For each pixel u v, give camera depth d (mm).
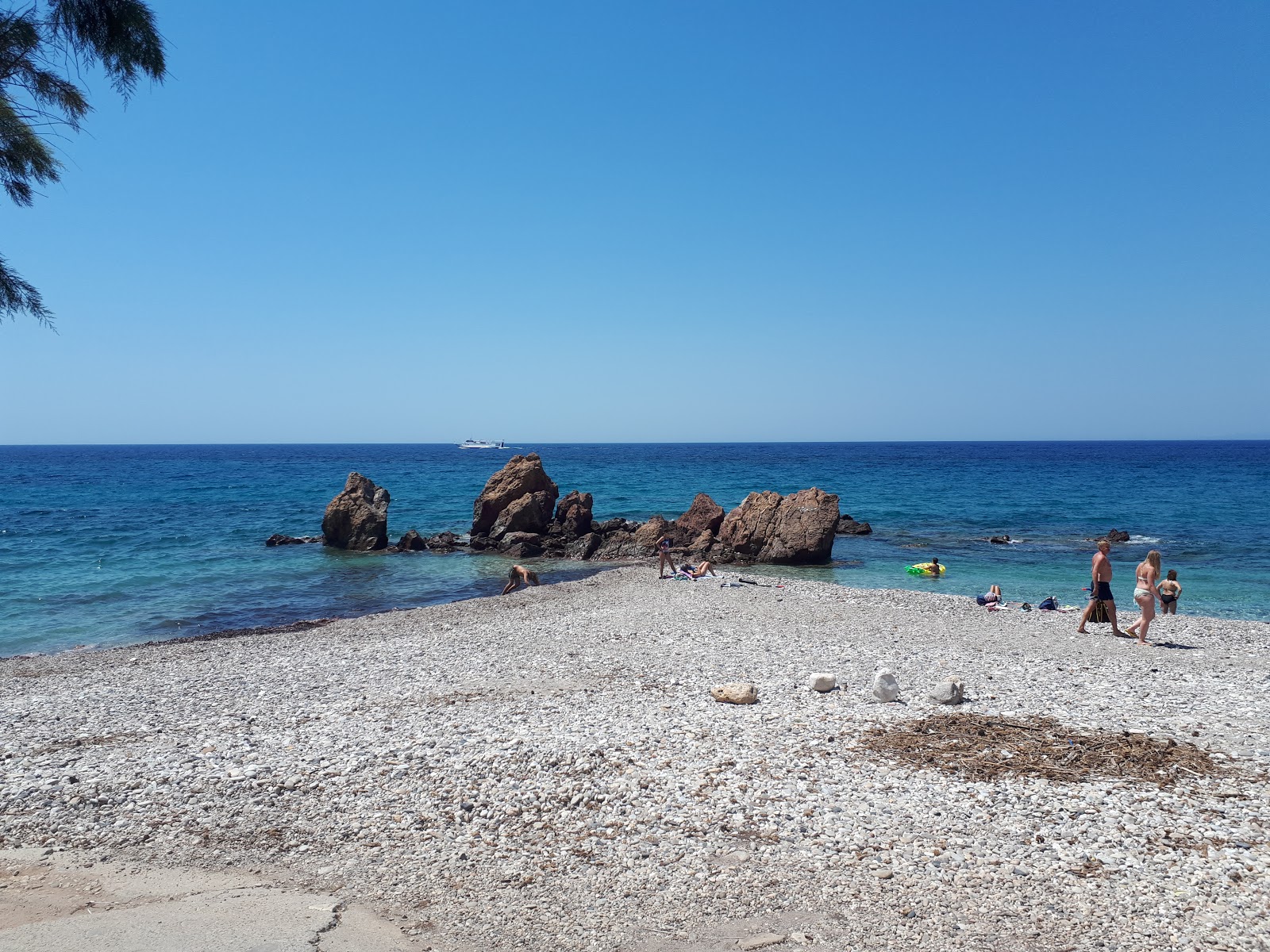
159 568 37375
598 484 99938
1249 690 14422
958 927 6801
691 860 8062
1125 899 7098
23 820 9430
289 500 75188
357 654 19672
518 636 21453
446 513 65000
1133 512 62812
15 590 31703
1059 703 13320
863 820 8766
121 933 6980
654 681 15656
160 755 11469
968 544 46219
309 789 10062
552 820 9031
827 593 27969
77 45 7664
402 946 6801
